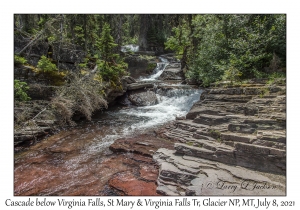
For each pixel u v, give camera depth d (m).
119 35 21.28
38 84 9.75
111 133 9.20
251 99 7.89
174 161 5.91
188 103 13.55
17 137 7.67
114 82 13.25
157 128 9.63
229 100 8.66
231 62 11.20
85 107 10.02
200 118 7.99
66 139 8.55
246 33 11.52
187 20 20.16
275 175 4.91
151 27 30.39
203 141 6.54
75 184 5.56
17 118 8.39
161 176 5.43
